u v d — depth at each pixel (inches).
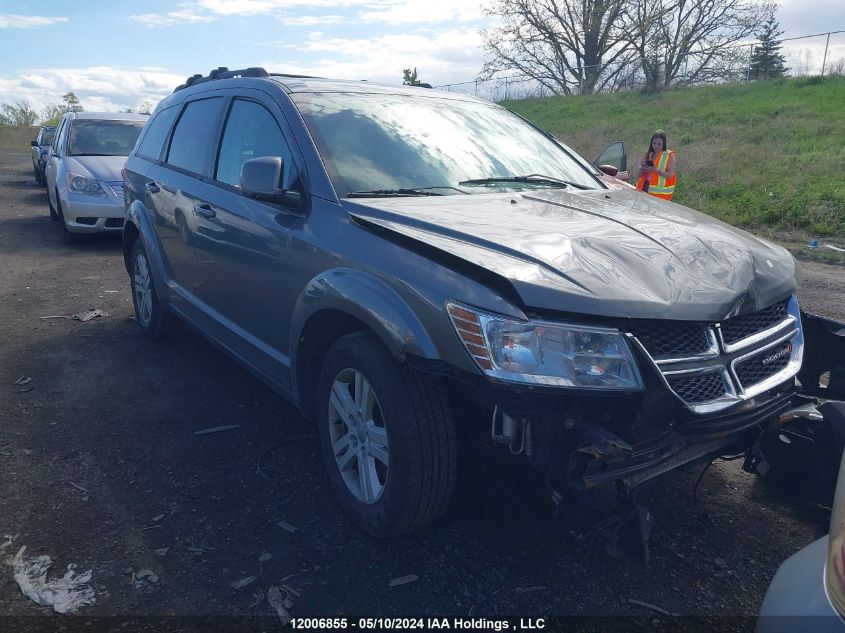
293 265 134.3
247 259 150.9
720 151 653.9
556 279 100.4
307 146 141.6
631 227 121.4
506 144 168.1
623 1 1338.6
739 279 111.1
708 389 104.4
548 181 156.8
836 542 63.3
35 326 242.5
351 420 122.7
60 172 399.5
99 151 423.8
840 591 60.4
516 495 134.0
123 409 174.1
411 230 116.3
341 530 124.3
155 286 207.2
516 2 1409.9
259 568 114.0
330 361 124.4
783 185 524.7
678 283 105.6
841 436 114.0
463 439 116.7
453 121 166.4
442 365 102.2
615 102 1125.1
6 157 1213.1
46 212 538.9
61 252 377.1
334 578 112.0
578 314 97.7
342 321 127.4
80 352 215.9
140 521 126.5
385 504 114.7
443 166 149.6
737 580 113.2
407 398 108.9
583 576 113.2
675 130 794.8
